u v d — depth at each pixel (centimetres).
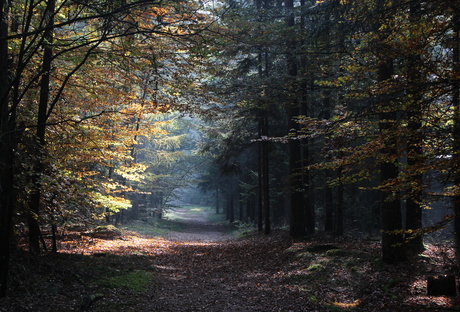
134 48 856
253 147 2395
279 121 2247
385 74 971
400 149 685
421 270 975
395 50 705
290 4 1703
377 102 628
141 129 1417
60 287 812
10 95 906
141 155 3066
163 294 911
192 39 834
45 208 977
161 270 1262
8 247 704
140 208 3338
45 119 1007
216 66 1145
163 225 3497
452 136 625
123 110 1290
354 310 780
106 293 841
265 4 1656
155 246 1916
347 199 2069
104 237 1922
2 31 761
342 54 1130
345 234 1744
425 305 756
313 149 1917
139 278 1041
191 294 938
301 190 1722
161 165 2998
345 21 784
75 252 1352
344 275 1039
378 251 1225
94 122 1231
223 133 2378
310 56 1242
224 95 1396
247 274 1248
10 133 732
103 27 727
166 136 2734
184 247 1997
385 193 1059
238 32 1052
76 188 977
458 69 610
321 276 1078
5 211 710
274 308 814
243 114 1855
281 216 2891
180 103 1142
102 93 1148
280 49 1455
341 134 694
